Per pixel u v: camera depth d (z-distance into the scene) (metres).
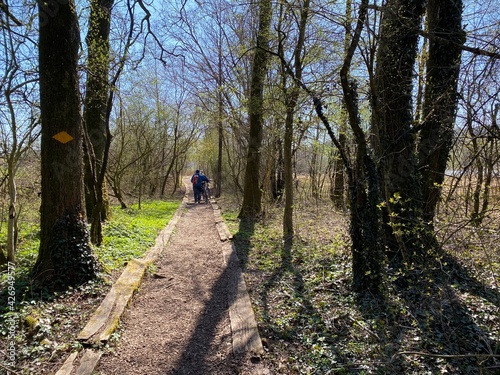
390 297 4.18
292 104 7.21
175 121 21.84
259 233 8.95
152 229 9.33
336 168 11.05
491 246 3.46
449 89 3.76
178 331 3.93
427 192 5.16
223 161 24.03
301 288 5.03
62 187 4.76
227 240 8.34
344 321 3.93
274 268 6.03
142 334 3.84
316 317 4.05
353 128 4.31
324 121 4.56
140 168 20.83
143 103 16.98
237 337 3.66
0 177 6.89
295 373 3.07
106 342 3.49
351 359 3.20
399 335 3.50
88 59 6.38
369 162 4.30
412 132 4.84
